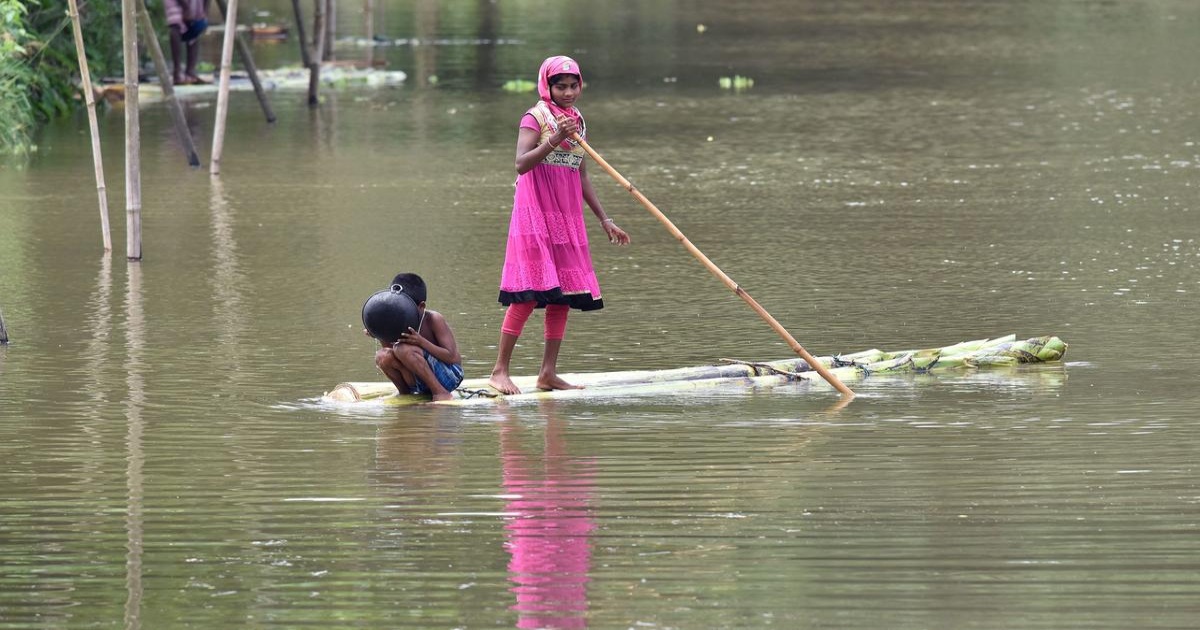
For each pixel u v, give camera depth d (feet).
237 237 171.01
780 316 133.18
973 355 116.06
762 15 501.56
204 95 305.73
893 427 98.17
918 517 79.51
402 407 105.50
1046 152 231.50
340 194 199.52
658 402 106.52
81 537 77.92
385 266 155.33
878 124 263.90
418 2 547.90
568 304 109.29
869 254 159.84
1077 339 123.24
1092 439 94.12
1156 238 165.99
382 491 85.40
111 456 92.58
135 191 158.20
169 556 75.25
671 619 66.64
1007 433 96.02
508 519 80.28
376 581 71.56
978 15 496.23
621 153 234.17
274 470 89.66
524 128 107.76
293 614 67.92
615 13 508.12
